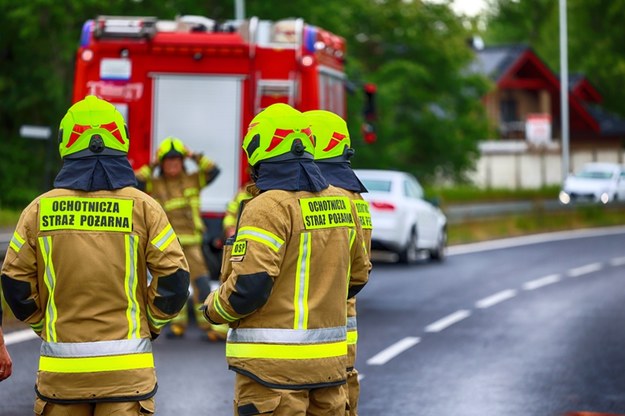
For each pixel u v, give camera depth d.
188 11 59.84
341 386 8.09
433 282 28.33
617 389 14.60
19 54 61.00
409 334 19.47
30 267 7.61
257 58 22.88
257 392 7.79
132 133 22.97
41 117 63.50
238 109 22.89
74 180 7.61
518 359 16.94
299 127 7.94
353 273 8.41
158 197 17.75
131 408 7.52
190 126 22.97
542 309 23.09
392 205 32.25
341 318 7.99
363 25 72.69
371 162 67.25
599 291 26.58
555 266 33.34
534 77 100.88
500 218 52.44
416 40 72.44
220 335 17.80
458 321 21.22
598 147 106.94
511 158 88.00
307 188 7.92
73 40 59.31
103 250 7.55
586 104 111.62
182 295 7.68
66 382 7.48
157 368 15.47
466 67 75.44
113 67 22.89
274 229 7.72
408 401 13.72
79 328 7.51
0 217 47.47
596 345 18.38
